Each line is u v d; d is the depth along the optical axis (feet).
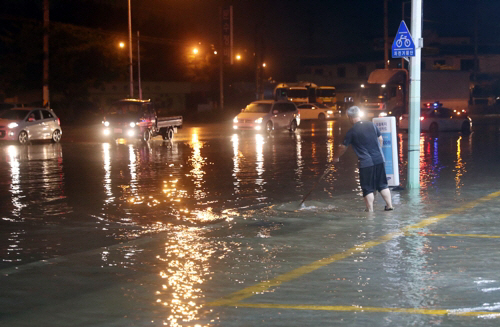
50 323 16.37
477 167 54.70
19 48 159.63
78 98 172.24
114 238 27.32
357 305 17.44
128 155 69.82
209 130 128.16
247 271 21.36
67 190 42.60
